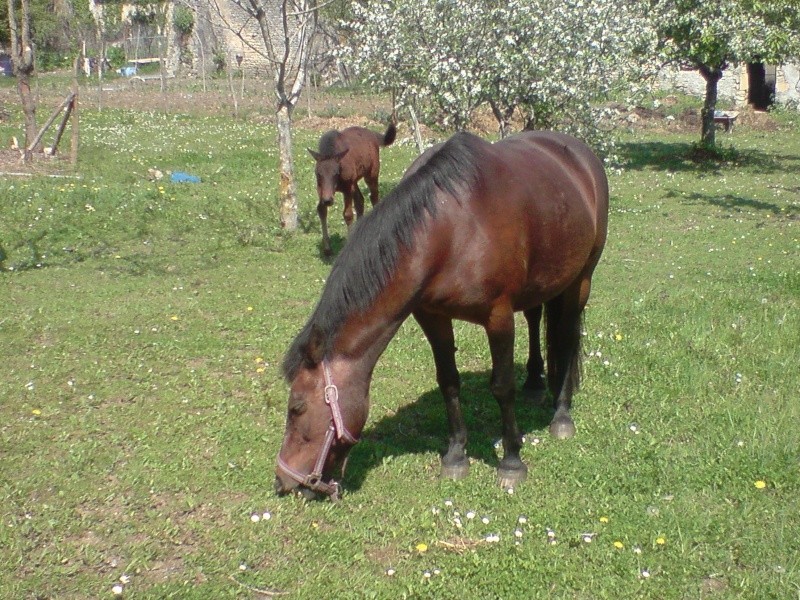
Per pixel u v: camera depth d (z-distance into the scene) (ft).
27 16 50.85
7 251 32.60
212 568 13.10
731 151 67.56
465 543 13.80
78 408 19.21
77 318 25.52
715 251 35.88
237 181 49.21
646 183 56.29
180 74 121.08
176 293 28.73
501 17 39.75
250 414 19.03
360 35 43.09
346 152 33.55
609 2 44.27
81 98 87.81
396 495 15.46
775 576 12.63
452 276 14.28
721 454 16.60
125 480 15.79
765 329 24.08
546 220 15.66
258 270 32.07
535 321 20.04
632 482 15.66
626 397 19.94
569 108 43.37
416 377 21.67
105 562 13.23
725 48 58.03
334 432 13.76
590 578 12.72
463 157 14.48
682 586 12.53
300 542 13.82
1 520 14.19
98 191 40.75
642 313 26.30
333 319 13.62
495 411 19.69
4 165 47.55
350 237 14.10
